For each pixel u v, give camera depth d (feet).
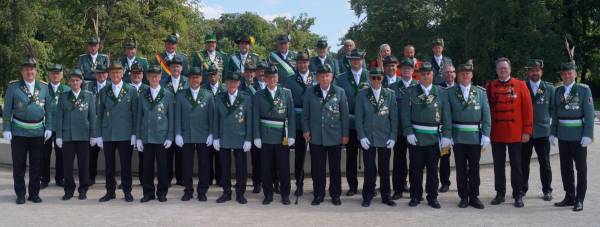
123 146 24.99
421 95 23.80
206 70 30.89
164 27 92.58
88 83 28.68
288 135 24.61
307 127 24.63
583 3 113.29
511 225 20.53
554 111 24.32
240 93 25.08
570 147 23.75
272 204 24.36
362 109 24.20
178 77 28.09
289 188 24.97
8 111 24.44
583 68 124.26
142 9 88.07
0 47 83.66
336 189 24.54
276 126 24.49
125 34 84.12
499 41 95.71
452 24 118.11
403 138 25.57
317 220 21.29
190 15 101.96
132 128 25.22
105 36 83.41
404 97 24.25
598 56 121.80
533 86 26.14
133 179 30.73
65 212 22.57
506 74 24.26
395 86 26.21
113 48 83.30
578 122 23.38
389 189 24.41
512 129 23.91
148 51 84.53
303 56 27.09
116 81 25.22
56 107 28.14
